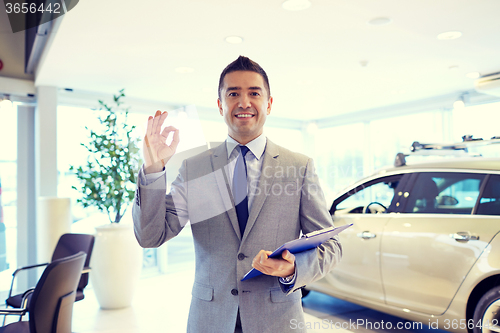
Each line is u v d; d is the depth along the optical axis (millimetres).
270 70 4059
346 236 2932
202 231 1028
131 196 3801
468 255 2225
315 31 2980
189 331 1046
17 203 4434
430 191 2566
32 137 4555
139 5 2447
